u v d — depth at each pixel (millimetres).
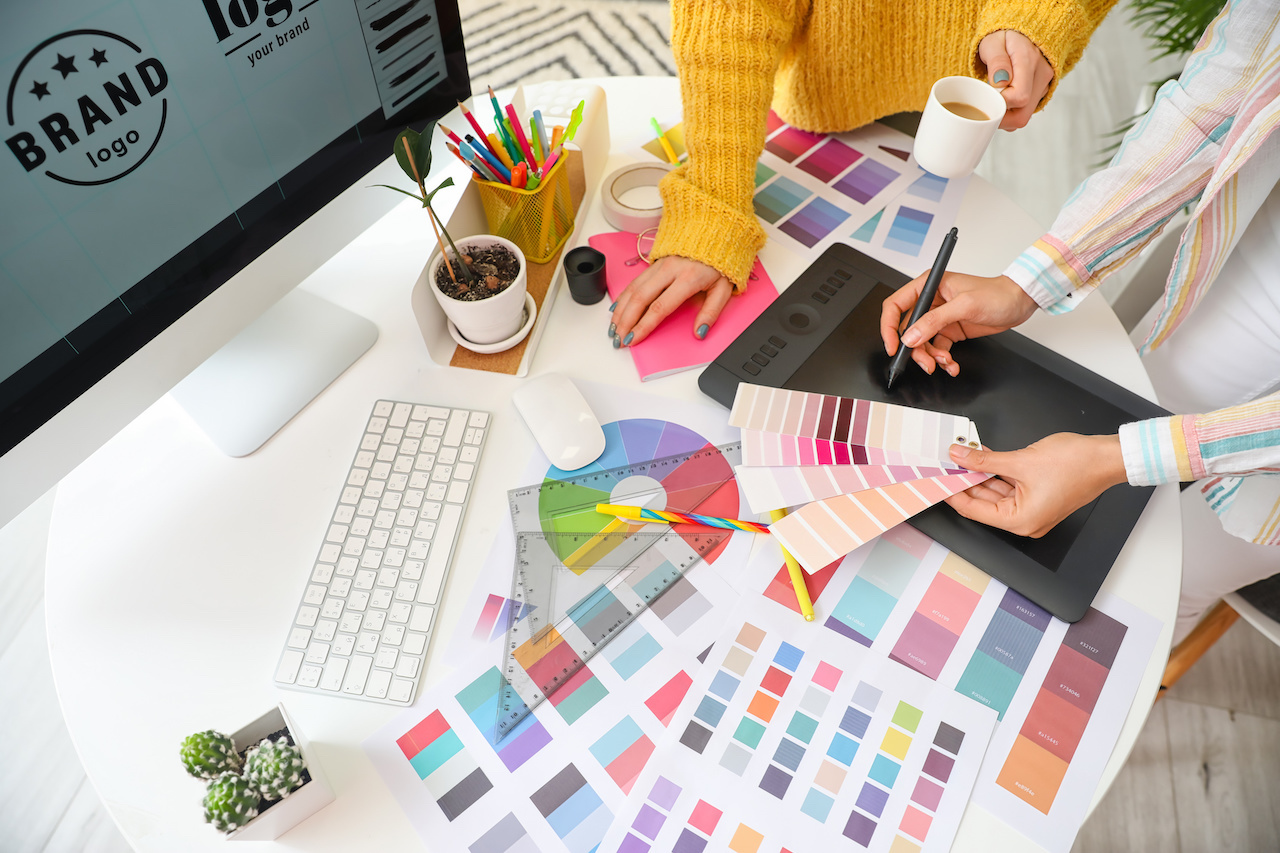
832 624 659
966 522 701
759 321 835
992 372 795
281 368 811
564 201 883
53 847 1219
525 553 699
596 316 873
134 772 600
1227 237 771
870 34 949
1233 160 691
